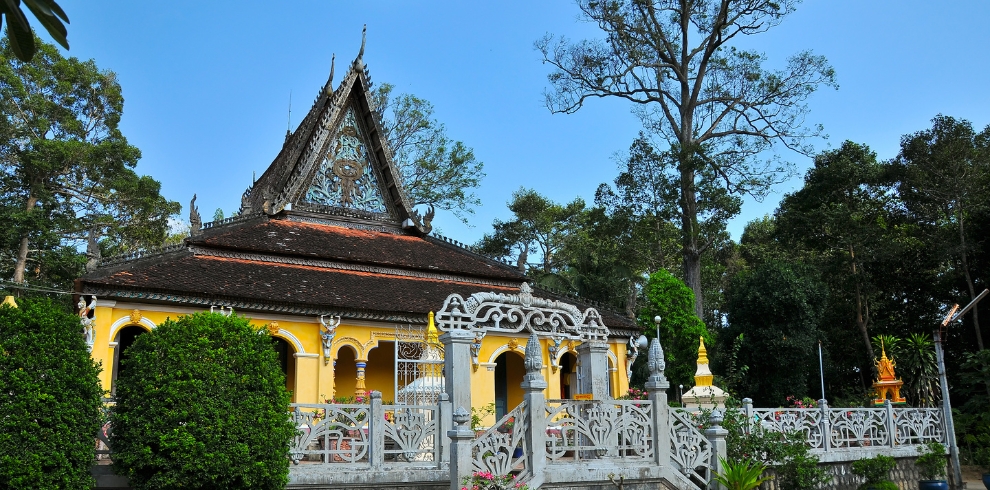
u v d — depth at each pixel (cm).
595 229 3775
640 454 1252
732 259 4978
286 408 1135
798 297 3347
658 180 3481
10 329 983
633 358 2539
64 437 977
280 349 2112
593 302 2666
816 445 1733
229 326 1127
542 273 4312
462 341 1305
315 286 2127
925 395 2748
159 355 1073
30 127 3531
